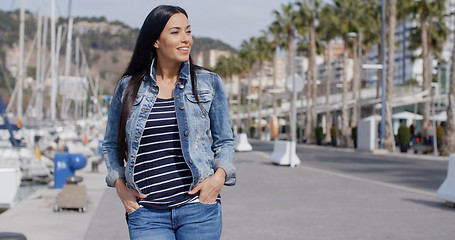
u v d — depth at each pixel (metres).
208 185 2.84
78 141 36.84
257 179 14.79
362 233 7.30
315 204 10.09
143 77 2.96
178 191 2.83
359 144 34.66
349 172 17.62
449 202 9.86
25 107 56.88
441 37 48.09
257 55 82.88
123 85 2.99
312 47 54.53
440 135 33.78
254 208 9.60
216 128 3.02
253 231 7.45
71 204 9.30
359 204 10.08
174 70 2.97
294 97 18.95
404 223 8.06
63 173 13.89
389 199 10.77
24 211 9.41
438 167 19.98
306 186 13.10
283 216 8.72
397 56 152.88
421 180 15.03
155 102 2.88
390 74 34.53
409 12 42.56
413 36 48.47
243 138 31.55
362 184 13.53
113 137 3.04
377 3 50.59
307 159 24.67
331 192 11.93
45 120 42.66
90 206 10.05
